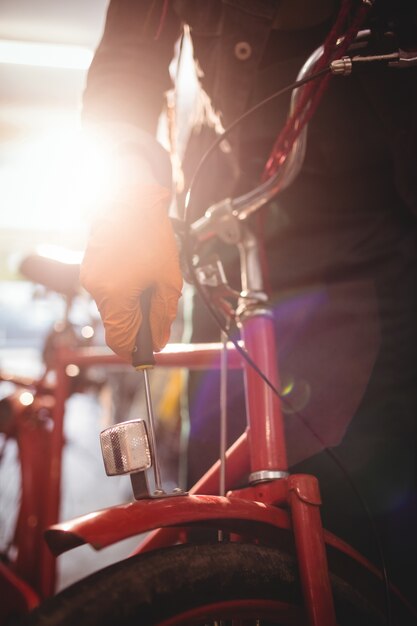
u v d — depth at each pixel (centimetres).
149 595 56
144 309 61
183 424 108
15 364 487
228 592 59
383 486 92
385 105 83
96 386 152
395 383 89
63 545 53
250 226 77
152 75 83
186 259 72
